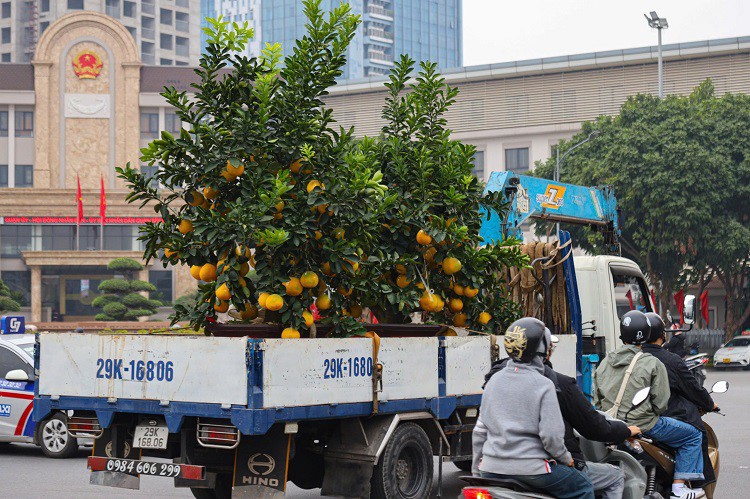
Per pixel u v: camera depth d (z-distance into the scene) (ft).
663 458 22.35
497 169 210.38
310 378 23.38
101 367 24.93
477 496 16.80
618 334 36.17
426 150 29.35
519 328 16.89
